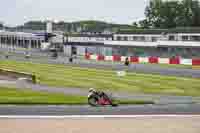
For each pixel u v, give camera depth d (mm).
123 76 66562
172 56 104688
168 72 72688
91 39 142500
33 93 44031
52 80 60969
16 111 31016
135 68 81562
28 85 53781
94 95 36312
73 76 67062
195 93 47781
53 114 29984
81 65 90500
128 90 50188
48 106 34188
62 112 31000
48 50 156125
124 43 122750
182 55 105188
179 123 27328
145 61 99750
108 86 54000
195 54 101938
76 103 36500
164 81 59531
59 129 25031
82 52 138625
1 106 33594
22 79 60250
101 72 73750
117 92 48156
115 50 125625
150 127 26031
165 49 109875
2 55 134750
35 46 178250
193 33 116188
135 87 53031
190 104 37062
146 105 36438
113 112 31422
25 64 95562
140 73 71250
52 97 40469
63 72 74375
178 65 90125
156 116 29859
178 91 49344
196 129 25625
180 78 63281
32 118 28312
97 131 24672
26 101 36312
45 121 27328
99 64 93438
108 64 93500
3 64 95500
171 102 38969
